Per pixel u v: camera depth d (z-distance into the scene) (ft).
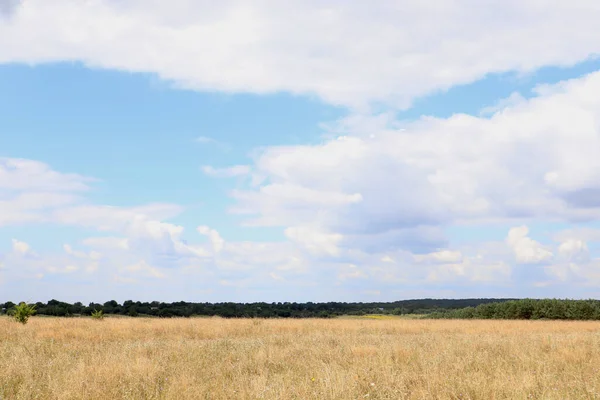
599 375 31.48
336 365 36.27
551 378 31.04
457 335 73.46
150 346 49.78
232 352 46.21
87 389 27.40
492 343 52.54
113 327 79.15
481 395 26.89
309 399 26.00
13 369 33.12
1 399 25.85
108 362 36.04
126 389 28.09
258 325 92.07
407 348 47.21
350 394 26.73
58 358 39.50
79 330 70.49
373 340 60.64
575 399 25.80
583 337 61.93
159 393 27.78
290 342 58.03
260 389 27.53
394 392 27.81
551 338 59.52
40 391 27.32
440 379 30.63
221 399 26.58
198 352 45.34
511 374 31.68
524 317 176.96
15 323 82.53
